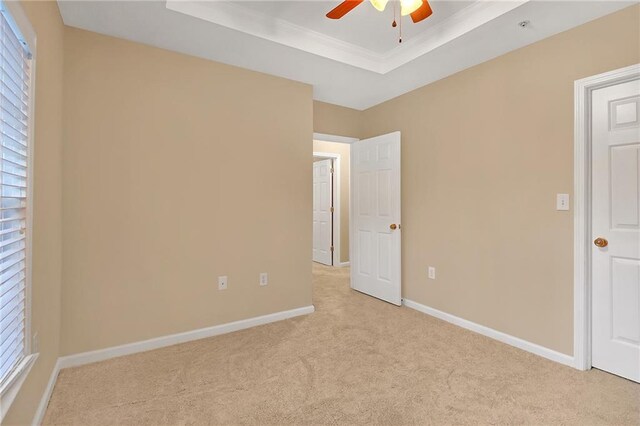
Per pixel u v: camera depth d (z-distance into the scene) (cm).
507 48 260
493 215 279
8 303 124
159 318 261
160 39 248
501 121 272
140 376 215
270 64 291
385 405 185
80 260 231
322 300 382
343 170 590
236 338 277
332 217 595
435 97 329
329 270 554
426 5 177
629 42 203
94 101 236
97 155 236
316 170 634
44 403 177
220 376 215
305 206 336
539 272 248
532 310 252
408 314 335
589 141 223
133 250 250
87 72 233
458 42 250
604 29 213
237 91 295
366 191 401
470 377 214
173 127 265
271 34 249
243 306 300
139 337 253
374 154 387
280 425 169
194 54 272
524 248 257
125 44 247
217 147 285
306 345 262
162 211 261
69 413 177
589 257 225
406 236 362
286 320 318
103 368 225
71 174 227
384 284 376
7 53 122
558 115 236
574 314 228
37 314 163
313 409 181
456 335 283
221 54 272
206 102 280
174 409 181
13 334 133
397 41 279
